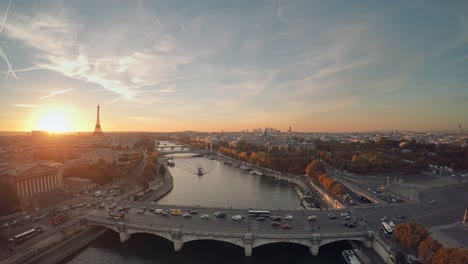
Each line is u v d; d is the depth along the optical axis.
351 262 185.75
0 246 195.00
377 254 197.12
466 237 195.25
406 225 189.25
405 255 174.25
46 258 198.50
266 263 198.75
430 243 166.25
